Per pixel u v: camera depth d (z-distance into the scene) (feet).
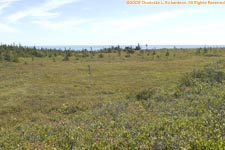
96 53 210.18
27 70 130.52
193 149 20.35
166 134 24.08
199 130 24.44
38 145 27.07
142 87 83.76
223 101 36.35
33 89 87.61
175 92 52.60
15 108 67.21
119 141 23.61
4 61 155.33
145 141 22.68
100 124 32.91
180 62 134.21
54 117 56.65
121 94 75.77
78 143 25.20
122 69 124.57
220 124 25.73
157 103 45.80
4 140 33.14
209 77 61.21
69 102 69.46
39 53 205.87
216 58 141.18
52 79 104.73
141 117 34.94
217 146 19.89
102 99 70.74
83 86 90.99
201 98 40.93
